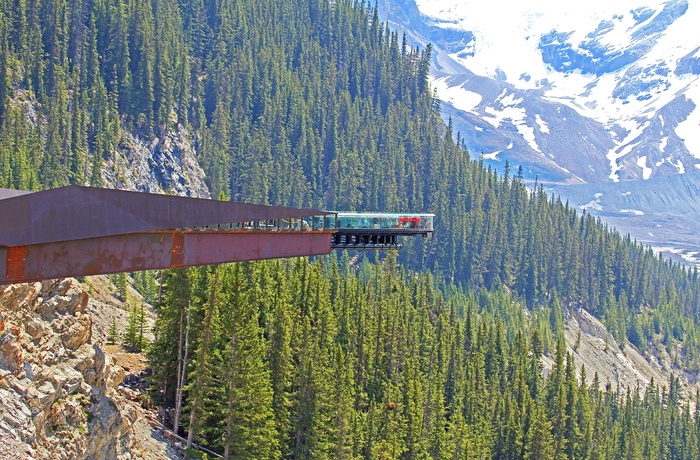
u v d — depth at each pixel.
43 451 59.91
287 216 62.22
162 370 98.38
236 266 99.62
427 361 167.75
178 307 98.88
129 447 75.25
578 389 186.50
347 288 162.75
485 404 165.50
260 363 98.62
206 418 94.19
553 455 163.38
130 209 56.25
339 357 115.44
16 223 53.22
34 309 67.56
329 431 113.50
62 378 66.06
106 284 155.62
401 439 126.25
